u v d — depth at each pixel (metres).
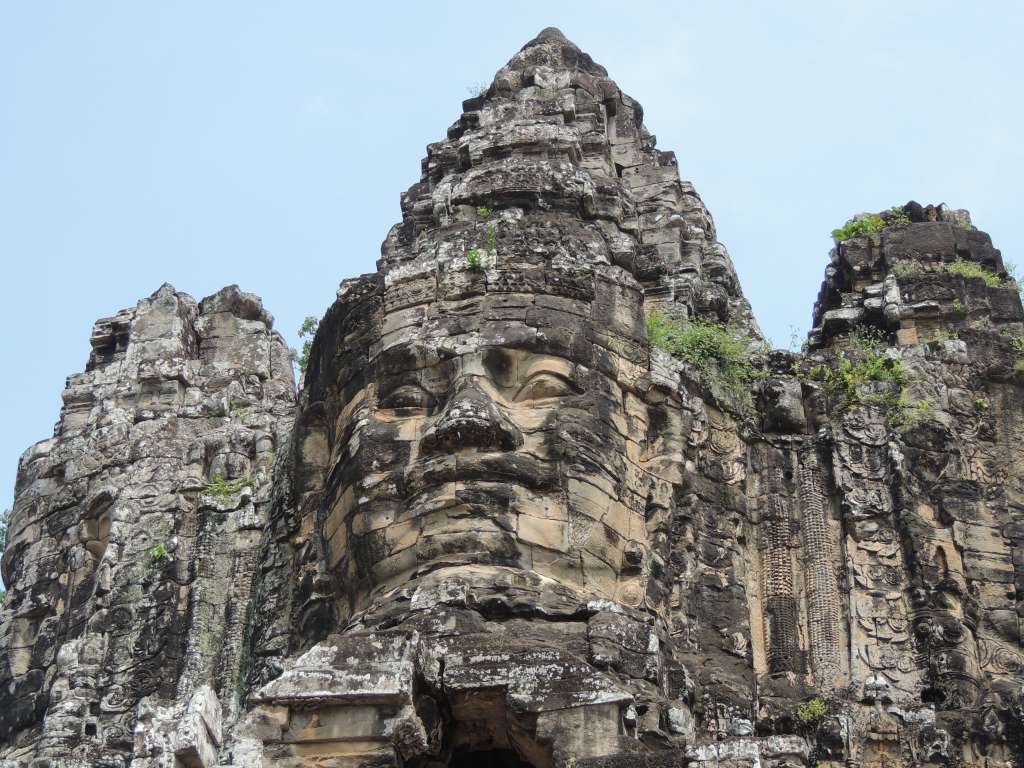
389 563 28.72
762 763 25.95
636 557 29.41
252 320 38.84
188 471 36.09
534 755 26.25
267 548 32.78
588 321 30.58
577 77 35.56
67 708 33.66
